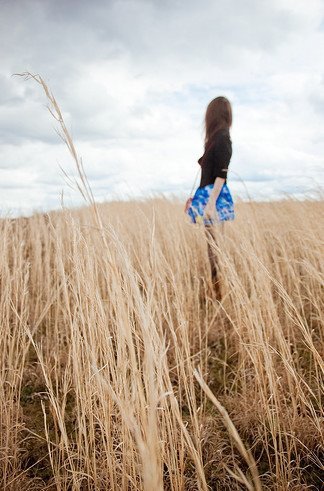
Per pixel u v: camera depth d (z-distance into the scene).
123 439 1.59
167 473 1.82
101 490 1.75
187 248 3.93
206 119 3.94
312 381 2.52
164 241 4.14
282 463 1.74
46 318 3.40
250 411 2.18
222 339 3.27
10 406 2.02
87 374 1.94
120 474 1.70
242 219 4.21
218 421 2.22
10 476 1.79
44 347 3.07
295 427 2.00
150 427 1.07
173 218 4.72
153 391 1.10
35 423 2.28
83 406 1.80
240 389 2.53
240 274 3.47
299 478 1.72
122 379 1.60
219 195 3.78
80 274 1.87
